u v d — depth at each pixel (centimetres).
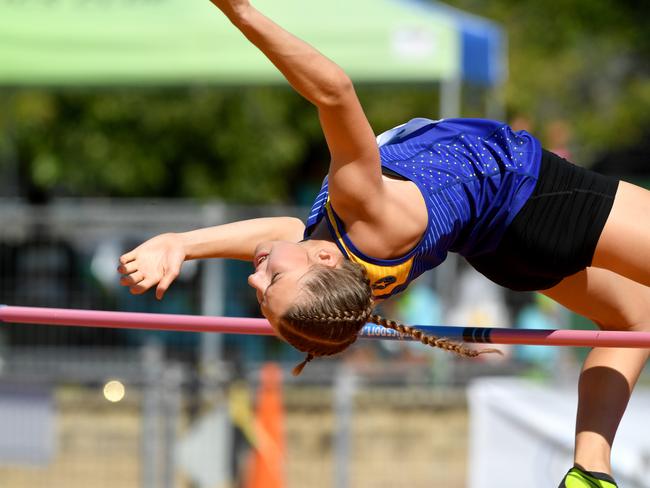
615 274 1107
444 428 2369
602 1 4866
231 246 1058
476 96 3903
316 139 4178
